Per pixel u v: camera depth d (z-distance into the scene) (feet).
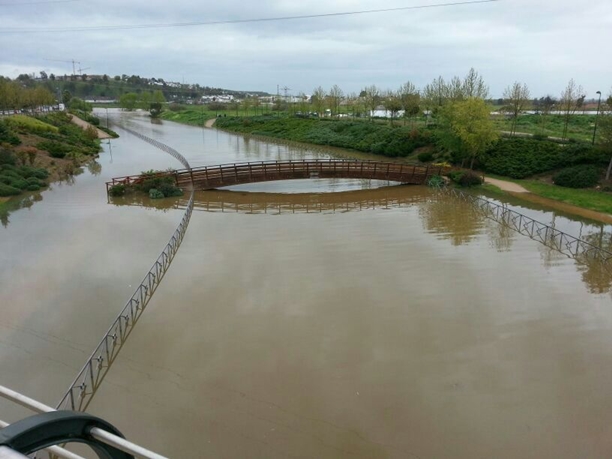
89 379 37.27
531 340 43.86
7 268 58.95
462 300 51.78
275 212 90.43
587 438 31.81
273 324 46.11
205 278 57.06
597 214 89.25
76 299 50.72
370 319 47.26
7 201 94.38
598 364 40.11
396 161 153.48
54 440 7.13
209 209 91.91
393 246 69.92
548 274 59.62
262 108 394.73
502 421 33.32
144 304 49.88
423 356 40.96
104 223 79.77
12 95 220.23
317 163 112.88
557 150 121.60
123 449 7.46
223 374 38.19
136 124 328.29
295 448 30.71
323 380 37.55
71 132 191.31
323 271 59.67
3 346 41.52
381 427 32.63
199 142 219.00
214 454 30.07
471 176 113.91
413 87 230.89
